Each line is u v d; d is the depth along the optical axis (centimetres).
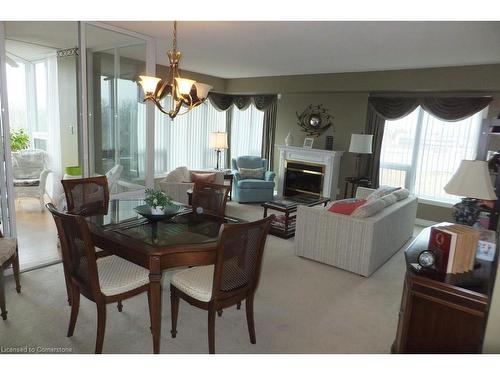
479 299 173
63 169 580
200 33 392
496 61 456
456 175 241
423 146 595
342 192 686
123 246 226
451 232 196
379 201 394
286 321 274
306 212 395
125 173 459
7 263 275
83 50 372
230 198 711
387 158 631
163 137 723
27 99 618
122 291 221
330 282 348
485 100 514
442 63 484
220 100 802
